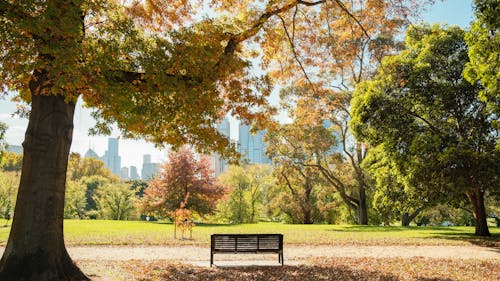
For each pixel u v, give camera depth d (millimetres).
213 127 10742
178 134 10992
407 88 22609
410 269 10586
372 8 13734
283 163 38625
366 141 24250
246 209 54844
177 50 9258
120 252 13867
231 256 13055
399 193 23484
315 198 51625
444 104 21891
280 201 46500
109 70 8461
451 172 19359
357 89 24922
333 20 14758
